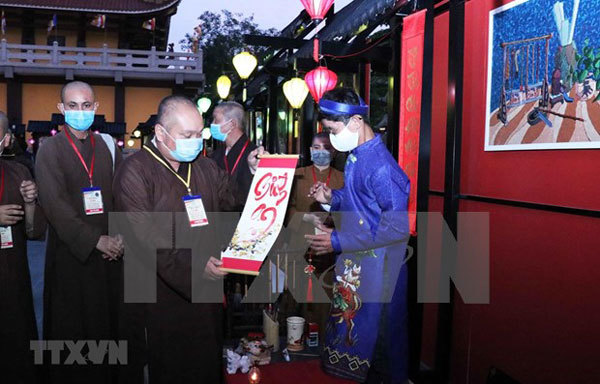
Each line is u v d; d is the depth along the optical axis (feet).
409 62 9.99
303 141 20.11
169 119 6.27
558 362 7.85
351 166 7.39
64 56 58.39
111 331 8.42
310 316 11.30
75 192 8.30
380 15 13.15
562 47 7.75
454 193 9.57
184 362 6.65
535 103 8.28
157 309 6.58
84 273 8.16
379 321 7.27
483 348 9.59
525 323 8.52
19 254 7.89
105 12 64.18
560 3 7.78
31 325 8.05
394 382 7.45
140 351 6.96
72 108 8.23
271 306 11.34
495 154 9.27
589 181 7.34
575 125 7.50
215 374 6.84
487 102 9.45
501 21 9.08
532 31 8.37
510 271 8.86
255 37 18.31
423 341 11.91
